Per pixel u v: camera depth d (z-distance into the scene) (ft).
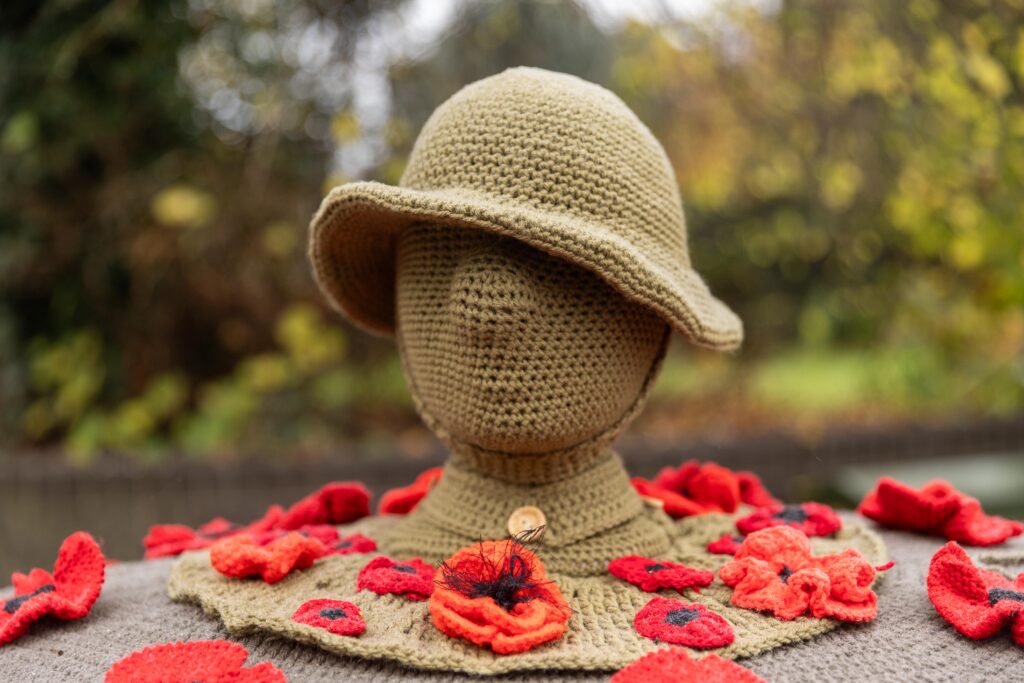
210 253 7.50
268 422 7.76
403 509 3.59
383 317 3.39
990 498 7.28
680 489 3.51
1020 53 6.73
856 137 7.59
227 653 2.21
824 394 9.40
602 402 2.59
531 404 2.48
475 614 2.22
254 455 6.78
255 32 7.12
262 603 2.45
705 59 7.59
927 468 7.43
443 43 7.27
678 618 2.31
